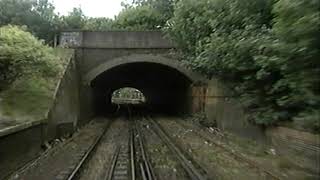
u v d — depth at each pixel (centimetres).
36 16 4734
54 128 2505
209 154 1998
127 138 2714
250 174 1523
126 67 4603
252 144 2238
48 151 2069
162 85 6034
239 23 2278
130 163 1753
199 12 2991
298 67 1168
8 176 1490
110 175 1471
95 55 3888
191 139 2605
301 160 1596
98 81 4800
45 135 2220
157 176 1497
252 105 2214
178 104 5153
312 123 1256
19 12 4688
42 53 2488
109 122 3991
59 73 2889
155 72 5134
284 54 1190
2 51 2255
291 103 1639
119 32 3884
